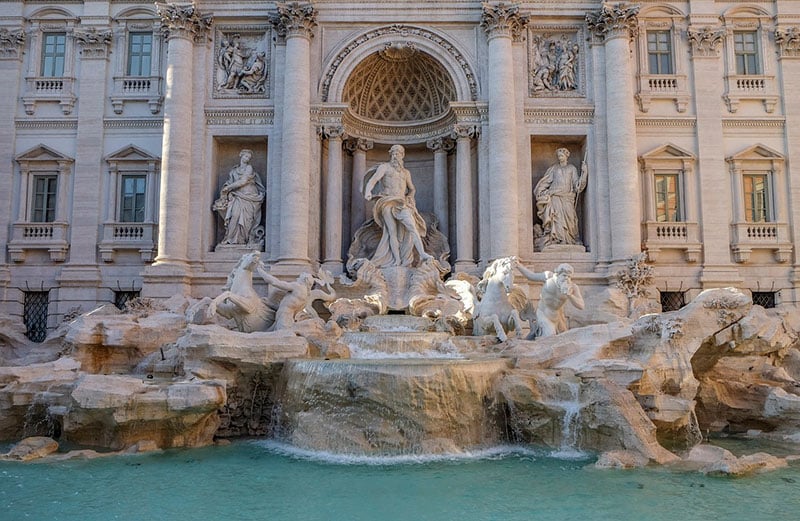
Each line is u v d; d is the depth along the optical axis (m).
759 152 28.62
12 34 29.22
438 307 23.86
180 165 26.78
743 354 18.78
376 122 29.94
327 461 14.57
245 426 17.67
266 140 28.42
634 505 11.43
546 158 29.16
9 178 28.67
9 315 26.89
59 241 27.98
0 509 11.15
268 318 21.47
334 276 26.08
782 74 29.19
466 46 28.14
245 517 10.77
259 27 28.36
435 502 11.58
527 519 10.70
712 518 10.75
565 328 20.80
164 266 26.00
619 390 15.40
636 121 28.75
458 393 15.61
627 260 26.06
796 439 17.28
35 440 15.57
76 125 28.94
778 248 28.09
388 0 28.25
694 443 16.58
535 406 15.90
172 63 27.30
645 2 29.20
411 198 27.09
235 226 27.69
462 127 27.48
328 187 27.45
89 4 29.14
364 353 19.39
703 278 27.72
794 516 10.83
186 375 17.17
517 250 26.27
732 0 29.42
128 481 12.89
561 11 28.25
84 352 19.75
